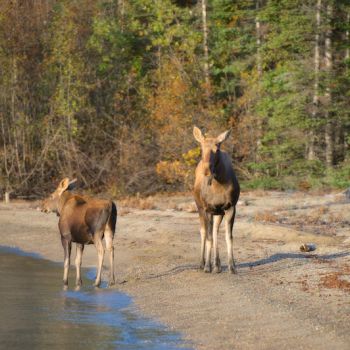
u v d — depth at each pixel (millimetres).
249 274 48406
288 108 112688
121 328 35938
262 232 65125
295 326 34688
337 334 32969
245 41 127750
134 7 134750
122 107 123125
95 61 123688
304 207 84938
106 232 47219
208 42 126688
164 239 66938
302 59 115125
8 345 32562
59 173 115812
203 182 47156
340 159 118000
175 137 114438
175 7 126375
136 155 114375
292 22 112750
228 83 124188
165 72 122062
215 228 49312
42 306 41156
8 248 68500
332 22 112188
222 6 127938
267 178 111688
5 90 116500
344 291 41875
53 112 115562
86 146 119000
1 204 103625
